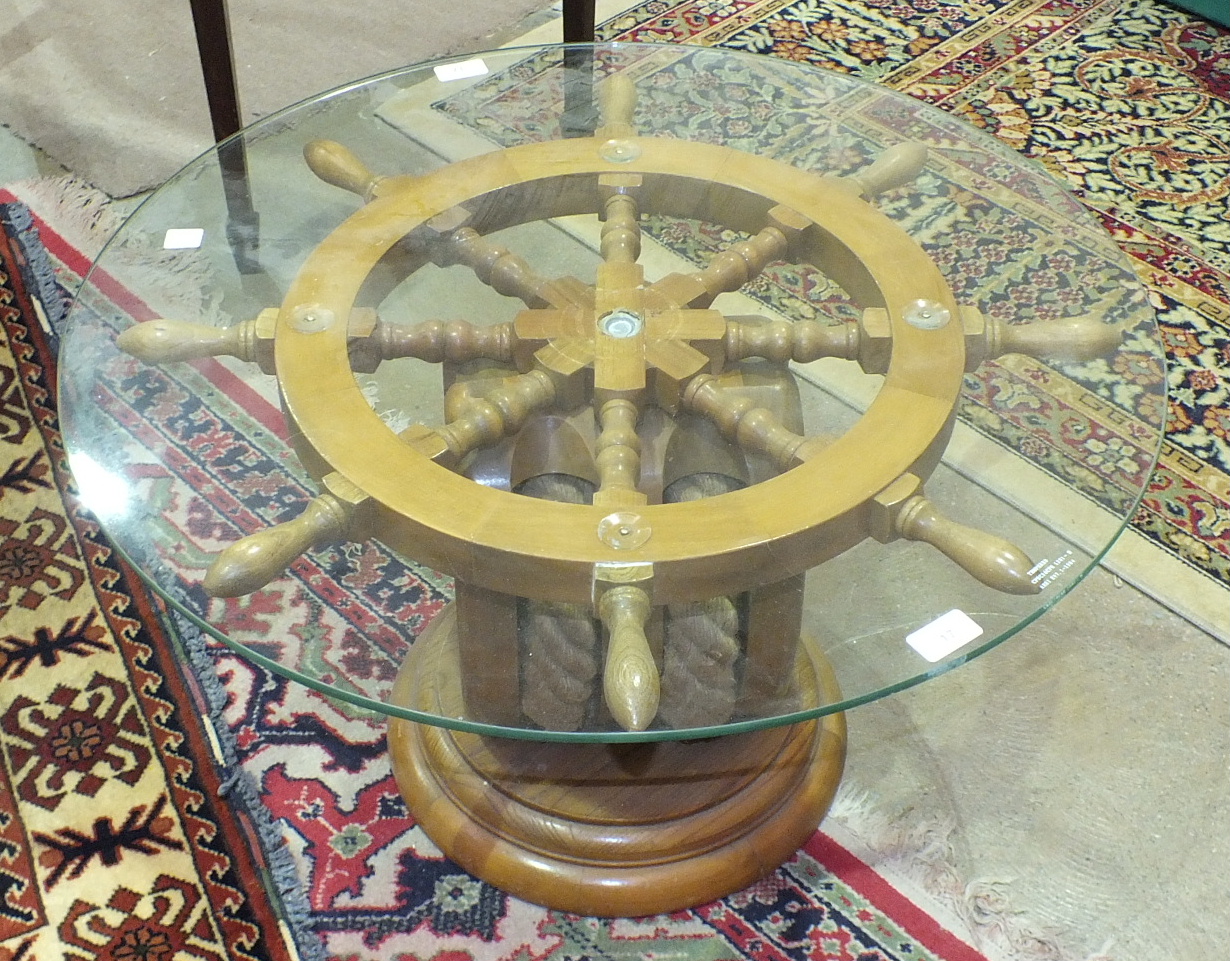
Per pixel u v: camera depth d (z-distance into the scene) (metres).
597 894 1.21
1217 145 2.06
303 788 1.33
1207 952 1.23
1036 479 1.08
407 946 1.22
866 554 1.03
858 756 1.36
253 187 1.33
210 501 1.07
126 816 1.31
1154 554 1.52
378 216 1.19
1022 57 2.23
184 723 1.38
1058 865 1.28
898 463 0.99
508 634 1.00
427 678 1.00
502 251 1.17
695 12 2.31
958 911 1.25
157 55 2.23
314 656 1.00
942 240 1.28
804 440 1.01
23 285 1.84
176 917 1.23
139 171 2.02
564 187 1.25
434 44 2.27
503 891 1.25
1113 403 1.13
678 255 1.25
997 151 1.39
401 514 0.95
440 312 1.19
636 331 1.08
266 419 1.12
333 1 2.35
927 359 1.07
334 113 1.41
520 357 1.09
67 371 1.17
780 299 1.21
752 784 1.24
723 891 1.23
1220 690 1.42
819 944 1.22
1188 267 1.85
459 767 1.26
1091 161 2.03
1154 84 2.18
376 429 1.01
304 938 1.22
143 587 1.50
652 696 0.84
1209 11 2.31
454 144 1.36
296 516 1.03
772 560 0.95
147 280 1.23
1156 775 1.35
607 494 0.96
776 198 1.21
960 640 0.97
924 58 2.22
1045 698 1.41
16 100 2.13
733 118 1.41
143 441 1.11
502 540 0.93
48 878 1.26
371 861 1.27
